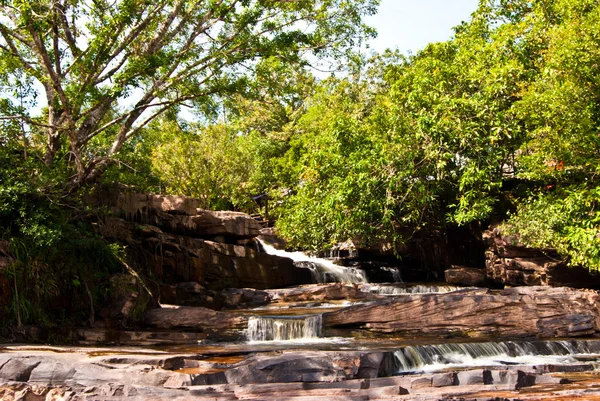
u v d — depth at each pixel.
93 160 21.44
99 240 21.27
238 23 23.06
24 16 19.08
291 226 30.48
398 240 28.88
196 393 11.31
